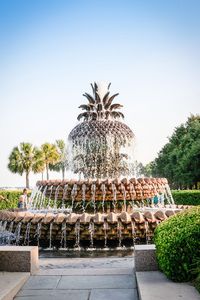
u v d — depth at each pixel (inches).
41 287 217.8
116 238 332.8
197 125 2038.6
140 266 232.1
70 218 335.0
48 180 404.5
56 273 247.3
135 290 209.8
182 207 436.1
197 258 198.5
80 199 390.0
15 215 353.1
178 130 2369.6
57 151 2913.4
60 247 341.4
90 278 235.1
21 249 245.8
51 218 339.0
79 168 459.2
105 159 450.9
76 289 213.3
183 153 2016.5
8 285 206.8
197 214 225.5
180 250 199.9
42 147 2805.1
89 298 197.8
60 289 213.6
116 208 398.3
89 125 453.4
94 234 331.9
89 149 452.8
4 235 390.6
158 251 219.8
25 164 2498.8
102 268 261.6
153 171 2829.7
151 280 205.6
